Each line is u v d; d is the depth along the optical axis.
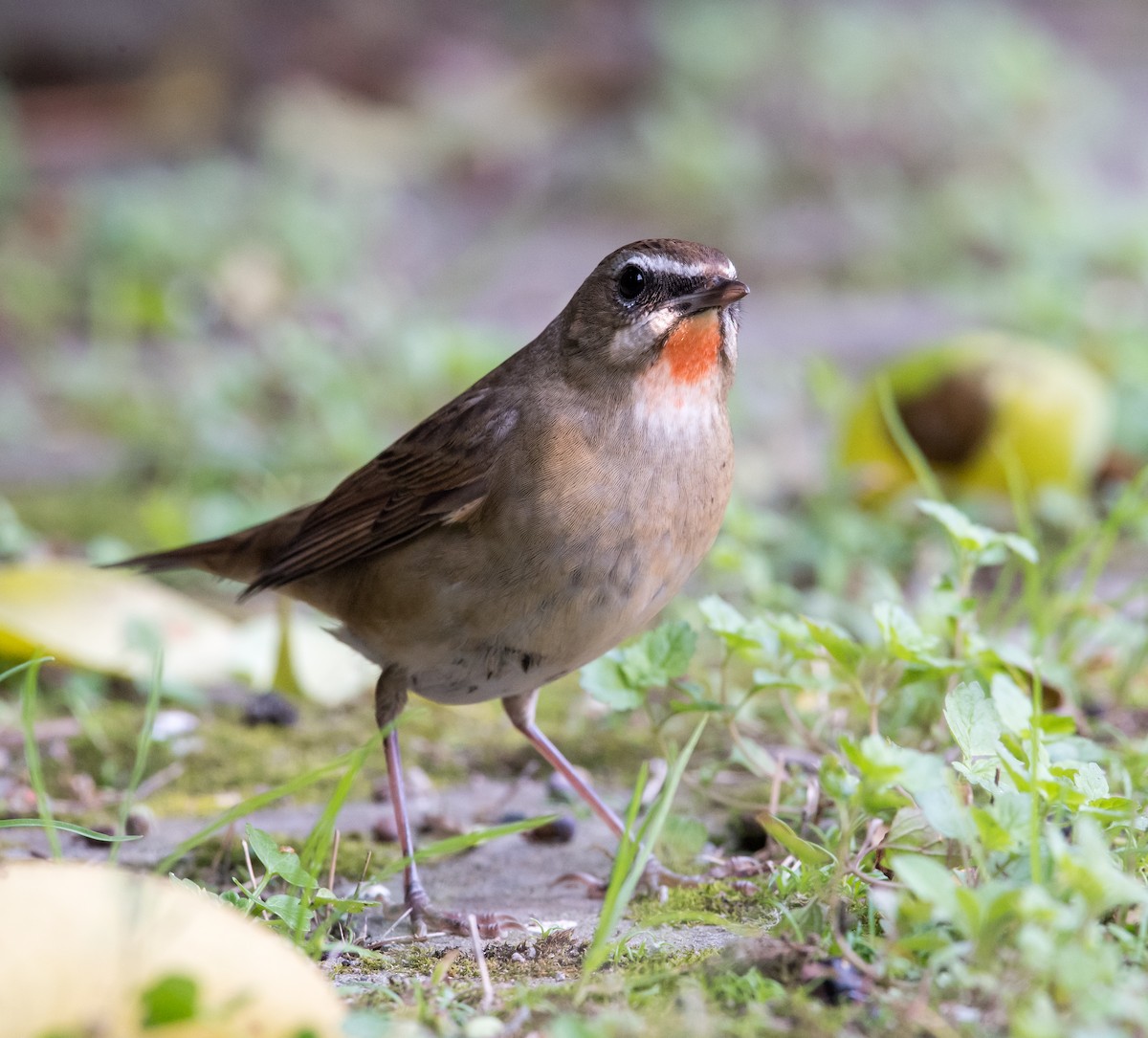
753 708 10.53
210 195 24.28
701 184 26.89
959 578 9.27
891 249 24.64
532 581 8.07
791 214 26.45
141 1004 4.95
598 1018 5.87
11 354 21.20
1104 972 5.36
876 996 5.78
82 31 30.84
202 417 17.80
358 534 8.68
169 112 30.03
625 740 10.78
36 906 5.12
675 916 6.68
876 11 33.53
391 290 22.56
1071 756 7.59
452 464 8.23
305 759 10.59
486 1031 5.88
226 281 21.91
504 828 6.88
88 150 28.80
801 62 30.67
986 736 6.79
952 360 14.56
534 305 22.27
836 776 6.82
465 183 28.12
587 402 8.10
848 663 7.95
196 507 15.73
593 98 31.14
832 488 14.43
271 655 11.85
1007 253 24.25
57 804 9.73
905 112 29.05
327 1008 5.27
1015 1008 5.54
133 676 11.33
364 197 26.14
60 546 14.59
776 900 7.19
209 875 8.49
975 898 5.52
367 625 8.79
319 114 28.94
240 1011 5.08
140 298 20.95
